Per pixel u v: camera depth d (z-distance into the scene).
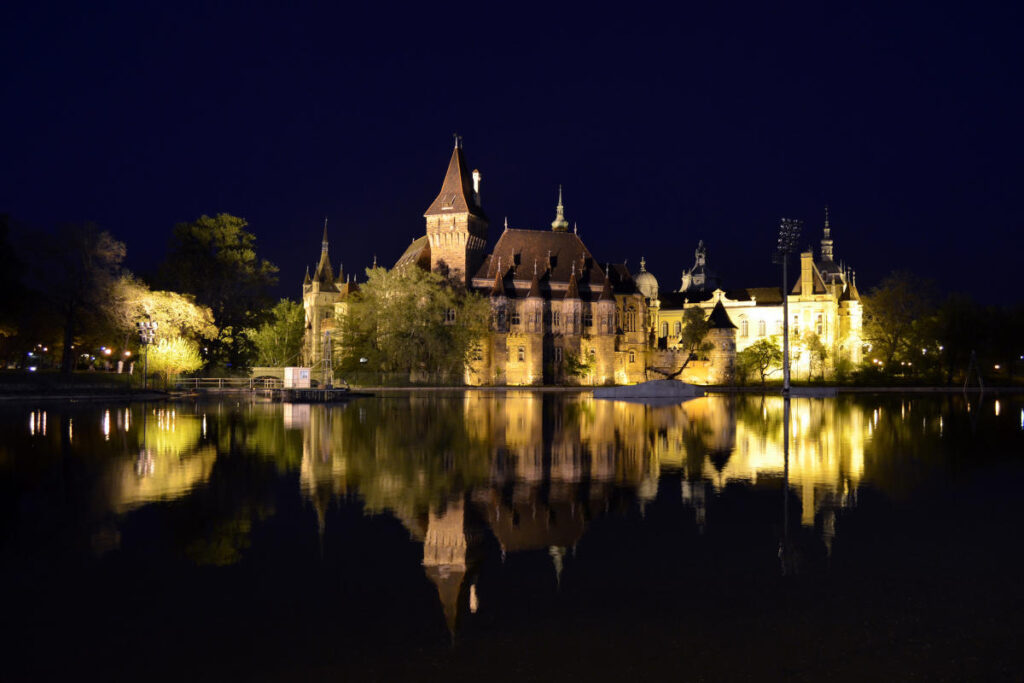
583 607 10.37
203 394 75.69
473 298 116.44
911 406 59.84
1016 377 111.00
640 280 172.50
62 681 8.20
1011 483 19.83
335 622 9.84
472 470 22.44
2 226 65.75
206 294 95.50
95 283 72.56
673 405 61.91
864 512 16.19
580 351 129.25
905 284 119.62
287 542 13.70
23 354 90.44
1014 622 9.77
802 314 162.50
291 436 33.06
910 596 10.74
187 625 9.72
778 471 22.17
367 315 109.44
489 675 8.32
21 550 13.11
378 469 22.61
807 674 8.34
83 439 31.38
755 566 12.18
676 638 9.31
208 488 19.19
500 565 12.27
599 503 17.23
